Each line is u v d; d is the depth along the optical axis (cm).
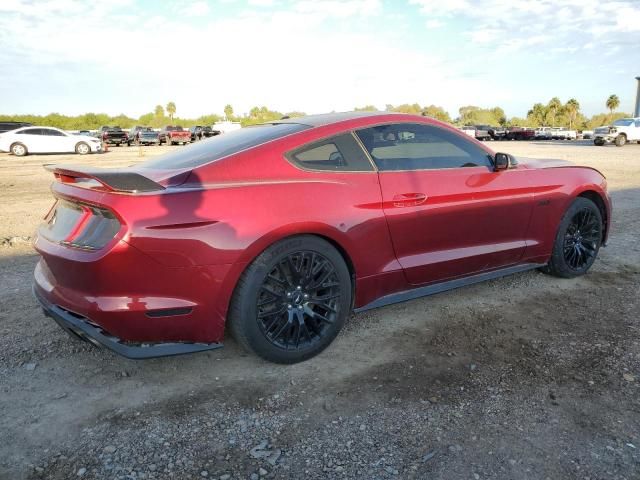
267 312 297
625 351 319
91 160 2077
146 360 319
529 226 414
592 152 2389
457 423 251
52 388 289
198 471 221
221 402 273
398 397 274
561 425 248
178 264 266
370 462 225
